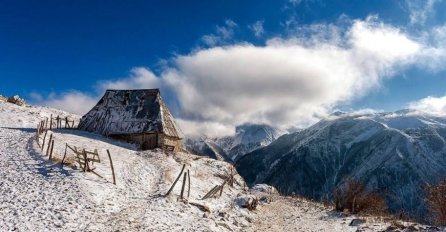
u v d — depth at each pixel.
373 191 46.31
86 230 20.97
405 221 37.59
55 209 23.62
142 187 35.25
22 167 33.00
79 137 53.19
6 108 67.19
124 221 24.09
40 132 49.28
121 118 61.75
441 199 31.97
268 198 55.41
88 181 31.11
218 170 58.00
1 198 24.47
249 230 30.67
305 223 36.94
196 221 28.12
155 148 56.72
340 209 44.97
